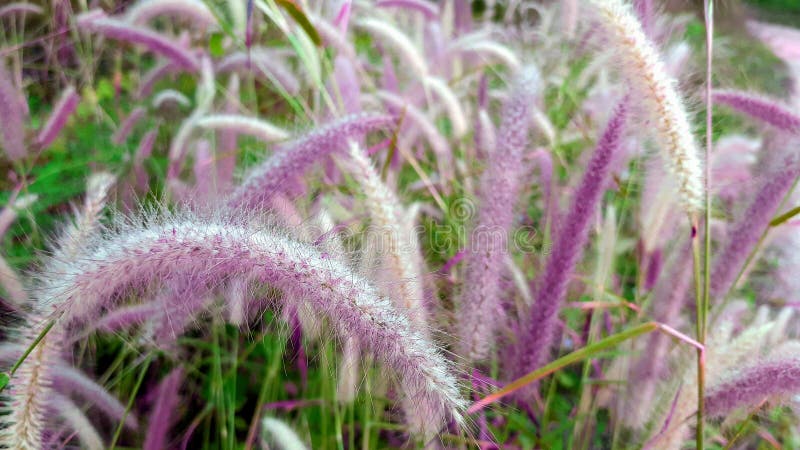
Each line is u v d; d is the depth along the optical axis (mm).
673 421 331
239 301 301
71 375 355
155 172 505
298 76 582
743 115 423
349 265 310
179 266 277
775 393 312
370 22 482
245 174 394
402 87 626
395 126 404
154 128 506
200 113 470
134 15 503
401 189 481
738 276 352
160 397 366
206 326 421
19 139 452
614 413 400
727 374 322
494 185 354
